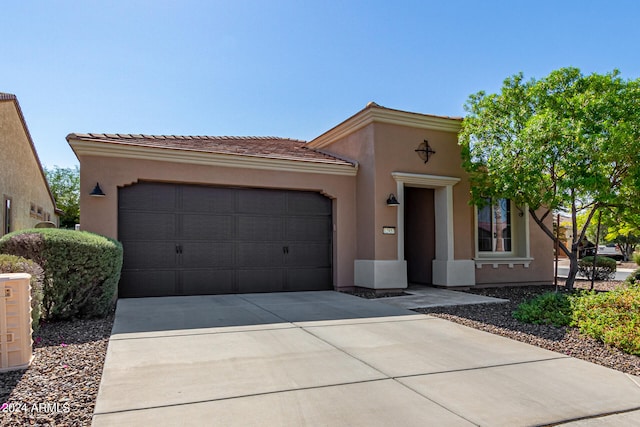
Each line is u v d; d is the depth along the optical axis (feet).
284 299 31.09
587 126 28.07
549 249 43.60
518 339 19.84
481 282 39.78
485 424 10.94
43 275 20.59
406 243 43.86
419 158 37.37
